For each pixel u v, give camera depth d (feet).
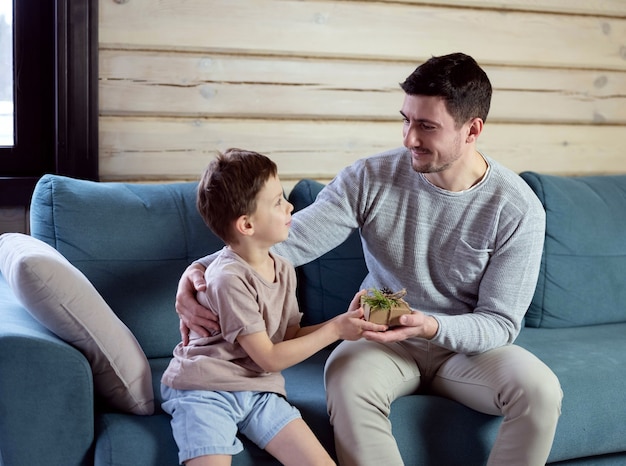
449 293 6.77
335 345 7.72
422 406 6.34
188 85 8.24
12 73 8.05
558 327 8.42
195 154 8.35
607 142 10.03
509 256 6.52
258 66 8.45
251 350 5.74
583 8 9.66
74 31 7.72
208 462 5.41
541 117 9.70
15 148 8.09
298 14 8.51
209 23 8.21
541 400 5.93
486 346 6.35
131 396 5.88
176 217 7.42
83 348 5.75
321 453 5.64
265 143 8.58
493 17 9.28
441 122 6.22
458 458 6.29
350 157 8.91
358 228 7.58
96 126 7.92
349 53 8.76
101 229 7.11
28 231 8.12
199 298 6.06
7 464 5.52
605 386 6.86
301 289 7.90
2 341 5.34
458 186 6.64
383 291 6.36
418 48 9.02
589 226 8.61
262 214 5.88
